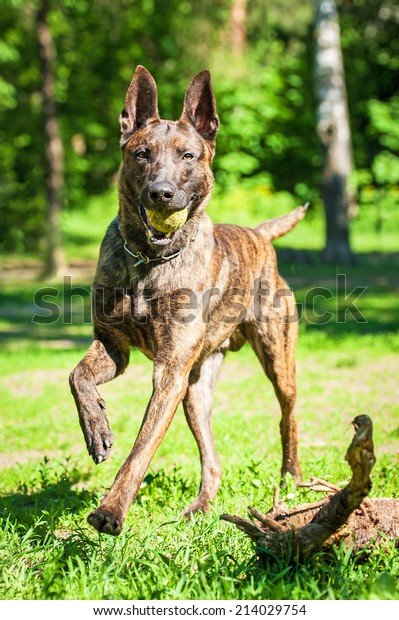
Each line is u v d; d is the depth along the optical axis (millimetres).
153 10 24016
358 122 29672
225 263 5059
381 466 5480
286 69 27594
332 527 3445
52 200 20500
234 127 26297
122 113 4930
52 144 20375
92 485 5555
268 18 20094
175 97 24203
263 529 3643
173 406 4363
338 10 25875
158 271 4547
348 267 20766
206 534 3951
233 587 3305
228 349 5758
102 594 3301
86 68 25781
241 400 8656
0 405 8758
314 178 28438
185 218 4523
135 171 4668
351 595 3314
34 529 4344
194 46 20359
